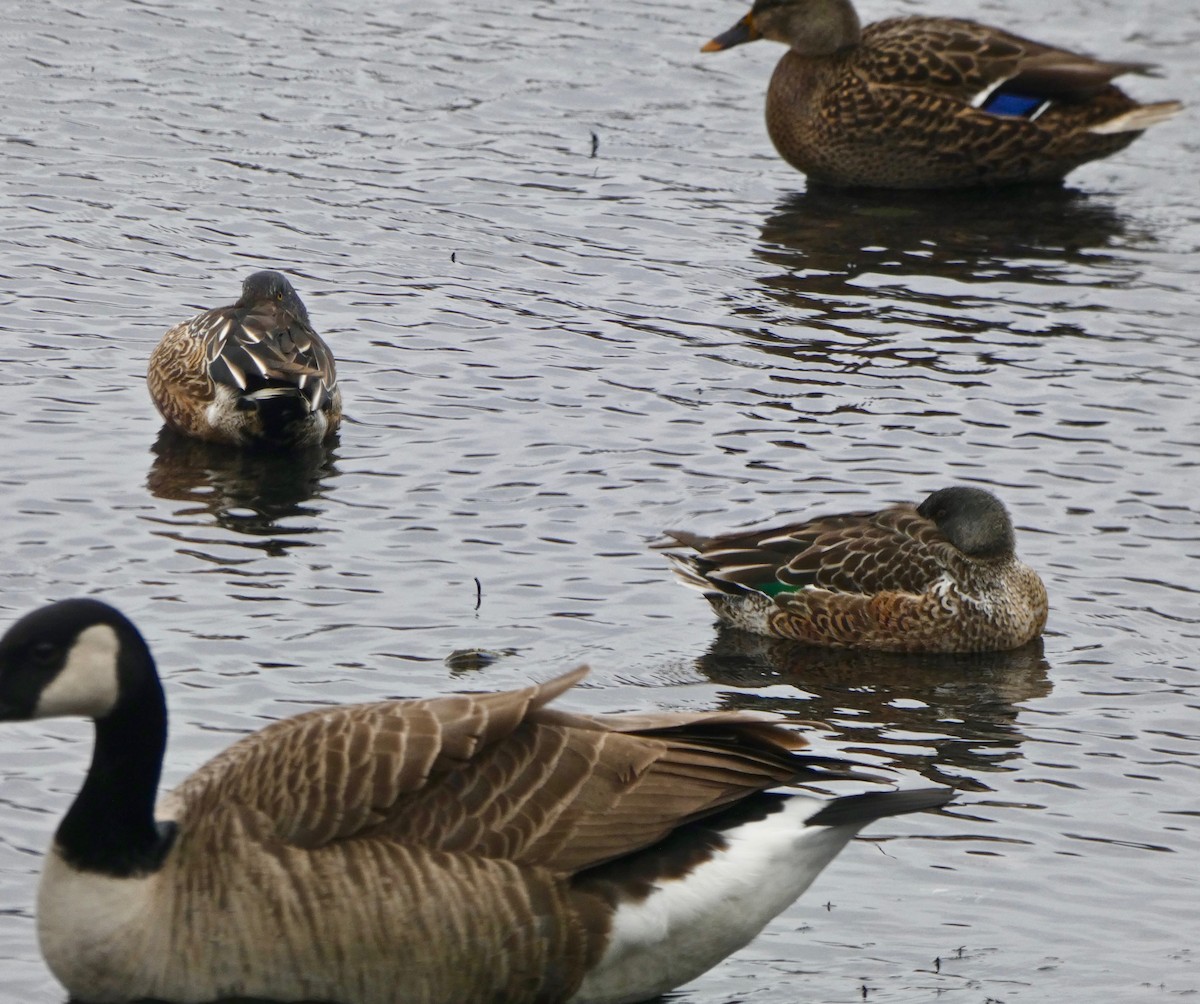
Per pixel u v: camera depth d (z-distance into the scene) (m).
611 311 20.03
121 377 18.14
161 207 21.80
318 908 8.95
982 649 14.55
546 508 15.87
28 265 20.19
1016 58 25.09
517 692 9.51
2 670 9.16
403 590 14.34
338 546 15.05
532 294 20.34
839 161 24.56
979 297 20.98
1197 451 17.33
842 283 21.22
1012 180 25.06
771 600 14.70
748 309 20.28
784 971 10.09
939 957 10.26
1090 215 24.03
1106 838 11.55
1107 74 25.05
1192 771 12.44
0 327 18.81
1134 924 10.64
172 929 9.02
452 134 24.33
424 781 9.12
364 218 21.88
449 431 17.28
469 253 21.22
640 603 14.52
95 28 26.72
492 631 13.80
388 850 9.02
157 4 27.70
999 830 11.62
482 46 27.08
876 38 24.94
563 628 14.00
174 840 9.15
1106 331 20.12
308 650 13.26
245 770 9.22
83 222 21.30
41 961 9.77
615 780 9.32
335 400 17.25
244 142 23.62
